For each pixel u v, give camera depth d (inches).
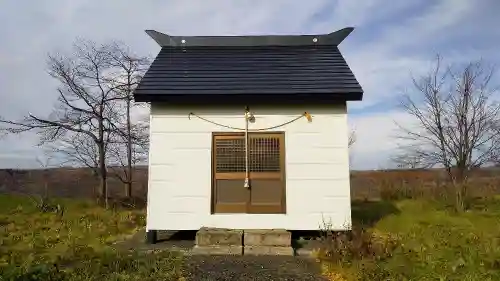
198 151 300.4
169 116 303.9
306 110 303.6
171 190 295.7
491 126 499.8
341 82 307.9
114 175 636.7
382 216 414.9
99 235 328.8
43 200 520.4
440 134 523.2
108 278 191.5
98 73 623.2
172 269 211.5
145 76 319.0
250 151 300.0
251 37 380.8
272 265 227.6
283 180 296.0
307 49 374.3
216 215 292.4
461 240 281.4
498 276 197.6
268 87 301.9
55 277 185.6
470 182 531.2
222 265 226.4
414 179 639.1
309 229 290.2
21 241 297.3
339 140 299.7
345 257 229.5
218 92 294.8
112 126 625.6
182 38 378.6
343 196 293.4
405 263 219.9
